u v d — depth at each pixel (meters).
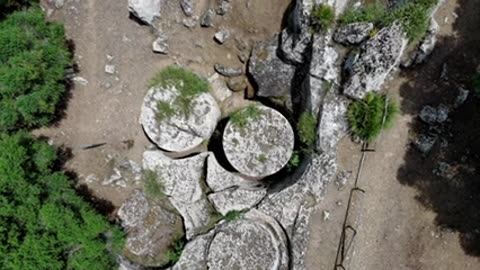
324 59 13.73
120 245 14.58
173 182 15.73
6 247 12.15
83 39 15.92
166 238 15.95
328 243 13.94
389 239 13.76
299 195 13.96
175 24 15.80
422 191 13.59
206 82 15.92
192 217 15.57
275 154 15.02
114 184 16.17
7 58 13.38
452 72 13.36
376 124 13.34
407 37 13.07
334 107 13.71
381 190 13.73
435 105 13.41
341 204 13.87
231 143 15.12
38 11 14.27
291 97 15.48
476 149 13.34
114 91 16.03
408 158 13.60
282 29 15.25
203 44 15.89
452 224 13.50
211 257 14.38
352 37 13.47
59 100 15.91
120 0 15.84
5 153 12.72
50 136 15.98
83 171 16.19
